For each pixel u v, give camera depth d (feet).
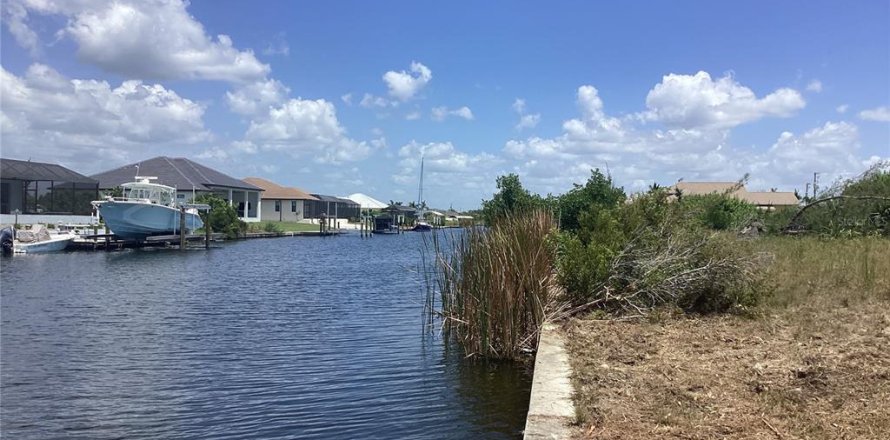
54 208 151.74
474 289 35.91
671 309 34.58
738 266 34.99
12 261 103.50
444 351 36.73
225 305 57.21
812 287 37.50
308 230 227.20
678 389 19.88
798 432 15.97
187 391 29.60
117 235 131.54
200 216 162.09
